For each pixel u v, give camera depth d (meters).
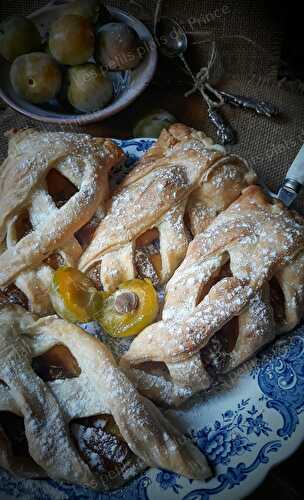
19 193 0.31
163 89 0.42
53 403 0.27
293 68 0.42
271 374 0.30
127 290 0.30
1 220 0.31
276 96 0.42
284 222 0.30
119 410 0.27
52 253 0.31
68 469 0.26
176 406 0.30
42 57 0.37
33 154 0.32
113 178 0.35
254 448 0.29
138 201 0.31
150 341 0.29
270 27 0.43
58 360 0.29
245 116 0.42
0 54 0.40
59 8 0.41
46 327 0.29
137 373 0.29
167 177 0.31
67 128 0.42
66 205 0.31
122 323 0.29
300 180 0.33
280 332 0.31
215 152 0.32
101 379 0.27
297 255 0.30
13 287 0.31
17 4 0.44
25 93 0.38
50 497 0.28
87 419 0.27
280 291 0.31
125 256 0.31
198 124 0.42
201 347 0.28
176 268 0.31
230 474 0.29
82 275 0.30
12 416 0.28
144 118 0.40
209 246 0.30
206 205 0.32
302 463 0.34
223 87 0.43
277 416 0.30
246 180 0.33
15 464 0.27
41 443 0.26
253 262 0.29
